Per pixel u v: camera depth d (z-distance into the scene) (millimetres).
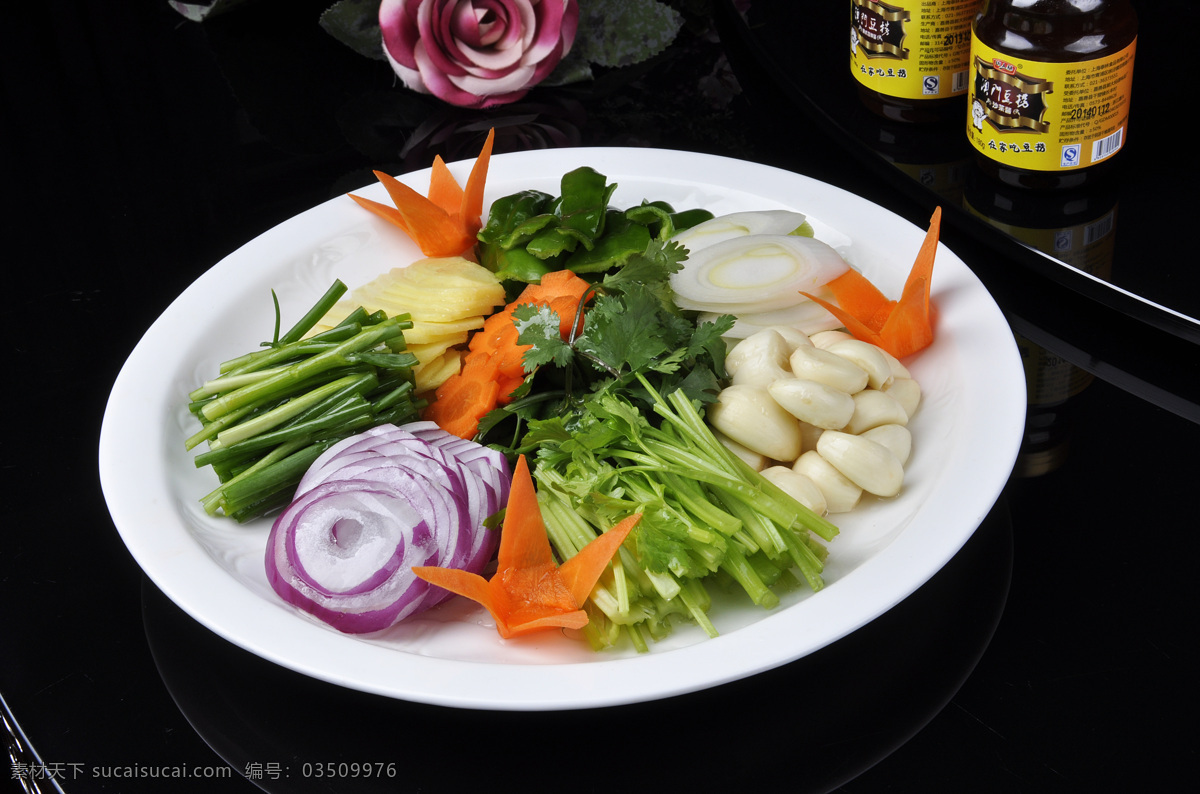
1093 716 785
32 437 928
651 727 799
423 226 989
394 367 905
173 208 1076
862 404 878
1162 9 1103
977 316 907
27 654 835
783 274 930
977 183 1007
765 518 841
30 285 1022
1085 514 849
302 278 990
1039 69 940
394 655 794
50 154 1125
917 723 791
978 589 828
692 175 1021
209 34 1233
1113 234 961
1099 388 909
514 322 900
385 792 787
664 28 1162
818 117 1078
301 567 836
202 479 898
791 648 786
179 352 938
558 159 1038
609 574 838
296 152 1115
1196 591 816
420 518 845
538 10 1112
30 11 1255
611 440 867
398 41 1109
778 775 782
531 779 787
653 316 887
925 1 1006
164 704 816
